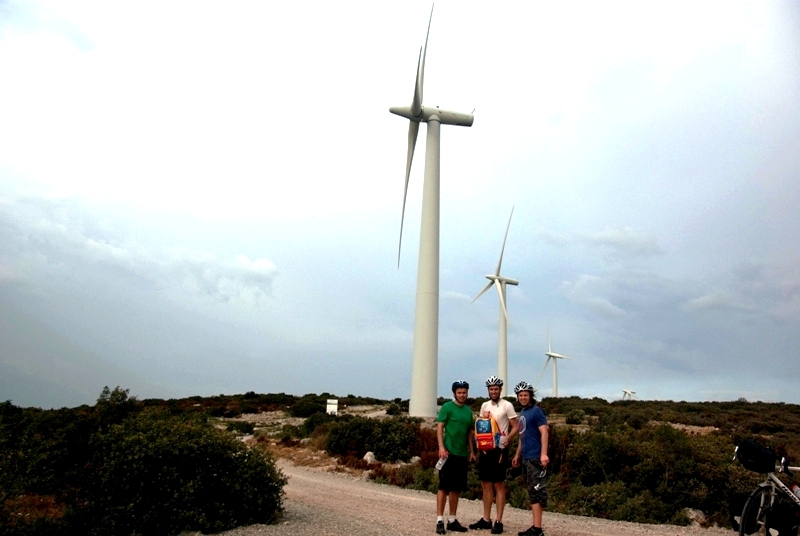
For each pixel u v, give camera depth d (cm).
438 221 4719
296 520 1168
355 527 1079
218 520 1065
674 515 1501
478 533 1026
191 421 1267
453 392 1064
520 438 1008
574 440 2033
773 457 902
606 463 1773
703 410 6250
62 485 1102
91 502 1035
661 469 1675
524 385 1009
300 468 2528
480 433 1053
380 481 2155
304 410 5438
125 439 1088
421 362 4503
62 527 975
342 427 2889
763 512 906
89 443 1142
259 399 6981
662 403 7394
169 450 1084
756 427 4416
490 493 1065
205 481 1111
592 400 7650
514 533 1034
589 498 1614
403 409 6147
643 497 1562
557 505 1609
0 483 1034
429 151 4847
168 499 1055
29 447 1111
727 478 1588
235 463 1155
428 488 1955
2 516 980
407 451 2758
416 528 1073
